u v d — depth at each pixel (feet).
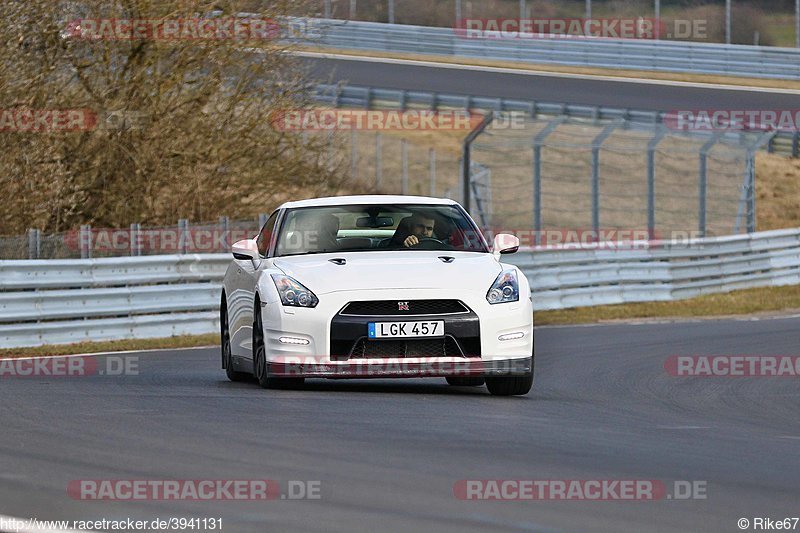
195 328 194.18
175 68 269.44
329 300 104.12
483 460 72.84
